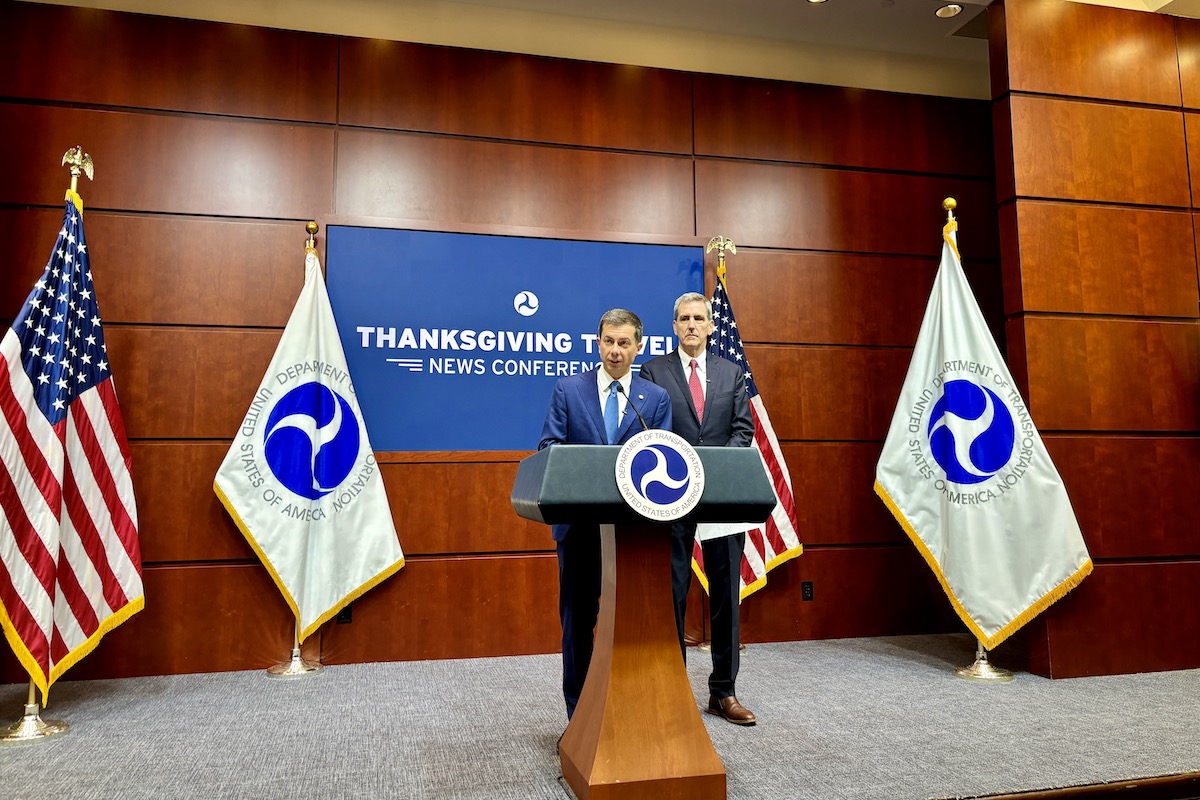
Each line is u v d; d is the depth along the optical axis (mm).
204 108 3984
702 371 2912
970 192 4812
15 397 2881
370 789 2145
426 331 4062
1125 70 4008
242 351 3896
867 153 4711
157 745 2564
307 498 3701
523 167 4305
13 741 2613
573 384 2457
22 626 2768
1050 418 3674
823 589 4391
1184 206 3979
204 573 3750
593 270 4281
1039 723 2744
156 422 3775
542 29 4453
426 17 4320
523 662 3840
